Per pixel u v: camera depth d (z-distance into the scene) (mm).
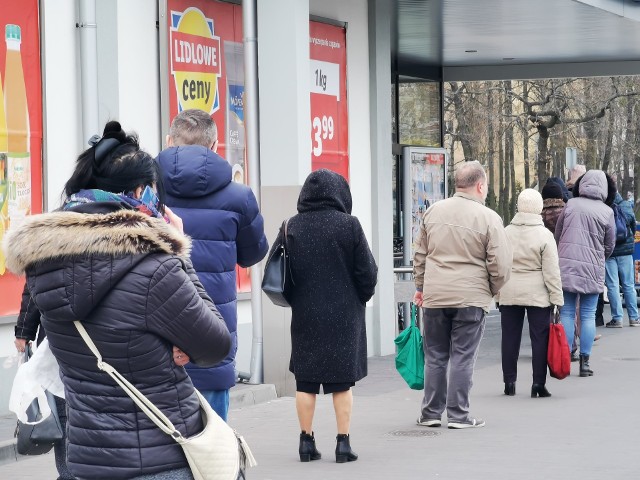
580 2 20594
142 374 4324
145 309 4285
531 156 58781
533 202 13891
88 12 13242
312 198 10008
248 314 16172
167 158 7602
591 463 9914
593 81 54531
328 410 13305
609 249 15898
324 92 18391
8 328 12211
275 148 14836
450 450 10602
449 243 11617
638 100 55844
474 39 24922
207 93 15633
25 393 6348
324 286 9891
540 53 28234
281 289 9836
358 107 19391
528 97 53281
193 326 4340
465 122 52812
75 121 13305
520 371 16719
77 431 4355
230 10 16156
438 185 24469
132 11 14234
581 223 15797
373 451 10625
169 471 4359
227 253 7648
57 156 13039
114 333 4266
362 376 10172
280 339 14703
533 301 13805
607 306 28734
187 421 4406
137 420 4324
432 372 11922
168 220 5762
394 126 27062
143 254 4301
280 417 12852
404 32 23438
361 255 9883
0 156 12273
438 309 11734
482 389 14812
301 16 14852
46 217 4285
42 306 4320
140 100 14367
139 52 14359
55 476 9750
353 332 10000
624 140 57594
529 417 12461
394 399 14156
